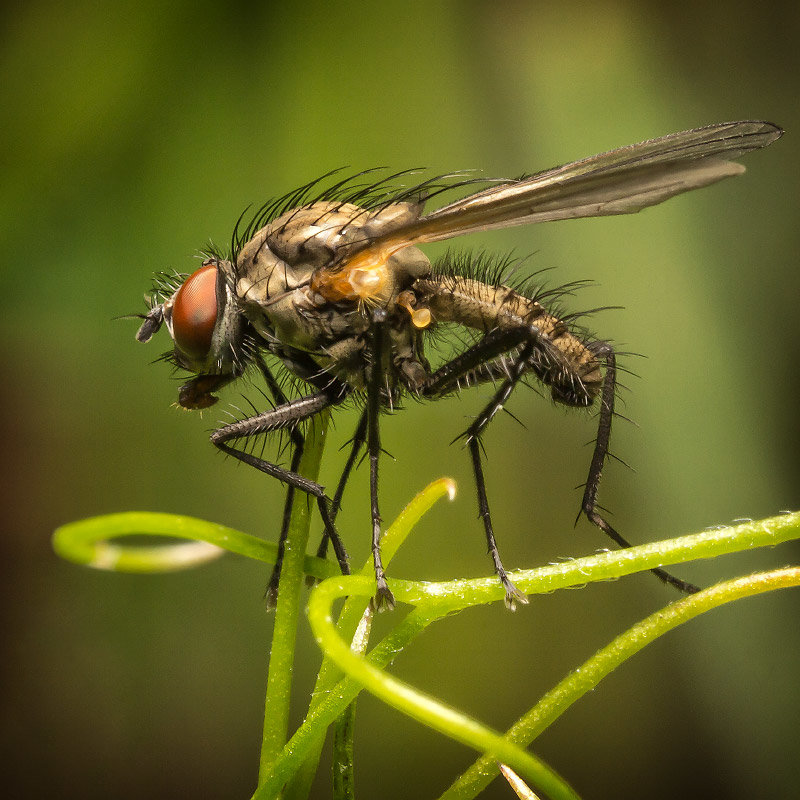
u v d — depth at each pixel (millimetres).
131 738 83
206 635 84
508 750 70
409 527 73
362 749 83
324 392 77
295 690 83
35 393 85
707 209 85
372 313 76
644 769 83
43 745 83
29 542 85
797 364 83
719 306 84
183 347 77
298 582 73
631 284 84
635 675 84
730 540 72
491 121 86
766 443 83
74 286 85
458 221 76
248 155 85
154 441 85
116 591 84
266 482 85
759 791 82
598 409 78
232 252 78
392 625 84
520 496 84
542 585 72
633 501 83
